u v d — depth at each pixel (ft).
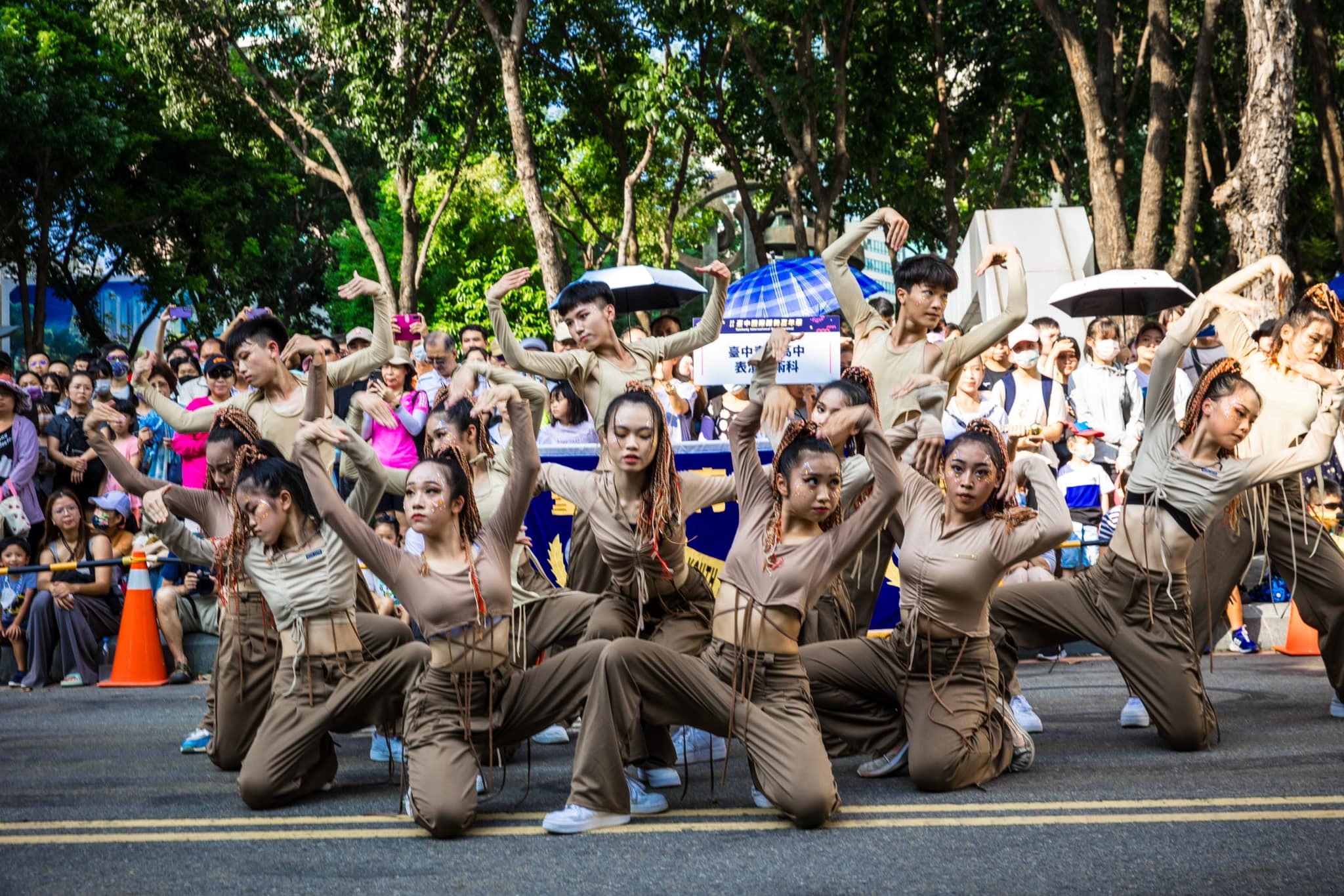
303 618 18.95
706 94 71.10
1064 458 32.78
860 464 19.54
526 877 14.97
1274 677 27.58
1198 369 34.32
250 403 22.62
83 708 27.02
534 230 58.95
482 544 17.70
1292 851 15.26
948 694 18.88
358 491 18.65
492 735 17.53
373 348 22.67
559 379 22.71
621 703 17.15
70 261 106.42
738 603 17.61
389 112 68.69
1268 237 48.06
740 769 20.49
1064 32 56.13
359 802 18.93
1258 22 47.96
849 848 15.83
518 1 59.21
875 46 73.72
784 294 36.63
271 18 75.66
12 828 17.46
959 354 22.11
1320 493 27.61
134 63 75.25
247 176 101.96
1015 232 56.95
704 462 27.07
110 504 32.78
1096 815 17.07
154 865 15.65
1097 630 21.13
